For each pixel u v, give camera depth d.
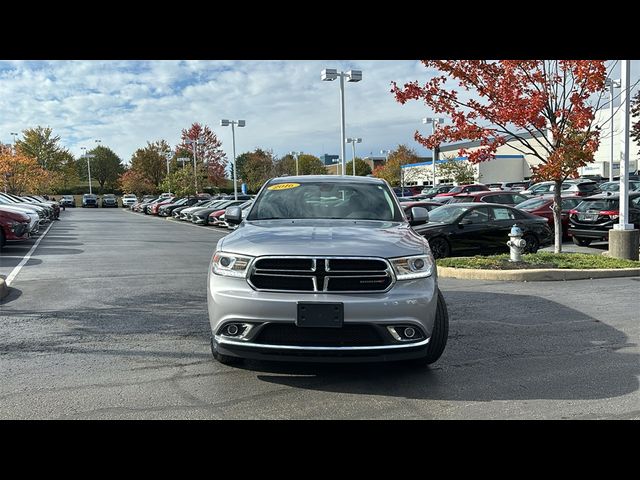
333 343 4.05
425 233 12.19
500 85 10.71
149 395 4.18
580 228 14.80
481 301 7.84
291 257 4.09
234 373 4.69
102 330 6.19
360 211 5.58
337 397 4.16
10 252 14.88
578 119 10.28
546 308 7.36
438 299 4.68
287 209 5.62
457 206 13.15
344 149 26.72
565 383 4.46
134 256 14.04
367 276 4.09
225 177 69.38
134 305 7.59
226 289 4.18
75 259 13.25
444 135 11.38
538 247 13.41
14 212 14.82
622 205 12.08
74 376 4.61
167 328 6.28
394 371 4.75
